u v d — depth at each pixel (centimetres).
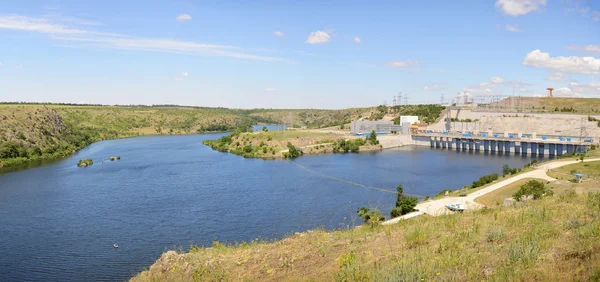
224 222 7394
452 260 1894
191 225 7225
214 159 16412
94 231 6894
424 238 2377
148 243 6338
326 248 2519
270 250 2745
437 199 7869
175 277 2586
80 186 10500
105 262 5619
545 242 1972
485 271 1748
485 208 3403
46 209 8238
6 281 5066
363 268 1989
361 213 7556
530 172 9831
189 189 10238
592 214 2416
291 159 17012
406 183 11044
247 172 13075
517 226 2417
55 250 6050
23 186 10475
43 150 16475
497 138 19712
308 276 2116
